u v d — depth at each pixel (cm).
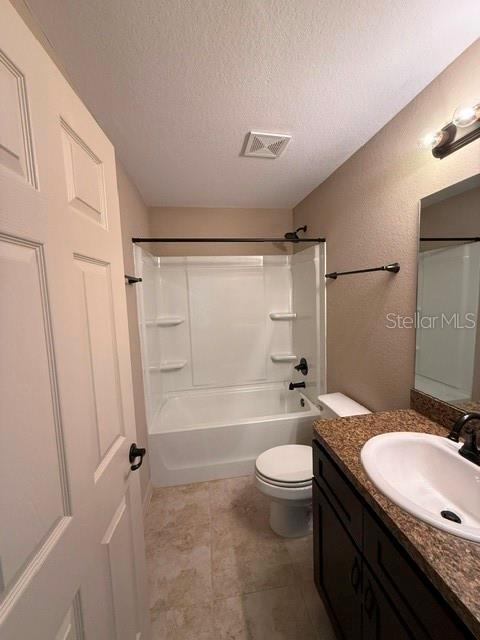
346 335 187
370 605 81
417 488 93
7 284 45
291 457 166
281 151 165
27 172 50
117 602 82
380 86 115
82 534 63
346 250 182
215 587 134
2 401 42
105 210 87
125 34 89
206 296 284
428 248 119
